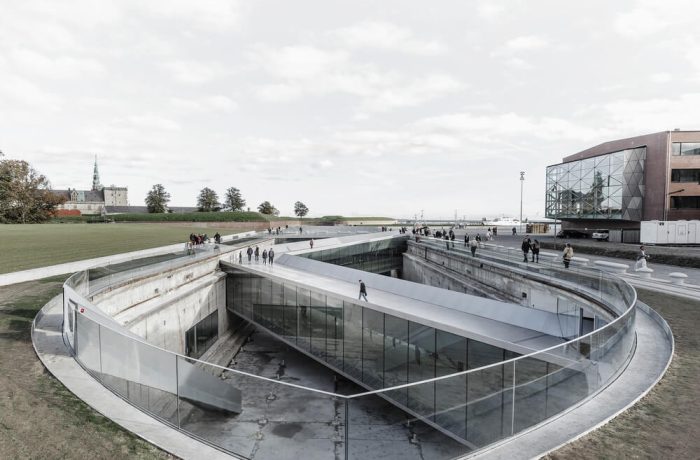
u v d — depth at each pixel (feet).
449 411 28.22
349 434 26.71
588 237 212.02
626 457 25.16
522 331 61.31
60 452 24.67
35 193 285.84
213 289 105.70
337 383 82.17
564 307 69.97
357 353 77.10
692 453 25.44
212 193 415.03
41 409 29.30
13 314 53.62
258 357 99.09
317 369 90.43
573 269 67.10
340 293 81.76
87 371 36.40
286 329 96.37
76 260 95.66
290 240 219.61
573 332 62.44
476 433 28.30
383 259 199.52
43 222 293.64
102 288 64.28
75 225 256.73
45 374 35.58
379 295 81.61
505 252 106.32
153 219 325.21
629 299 47.44
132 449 25.76
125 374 32.30
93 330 35.47
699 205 179.01
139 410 30.48
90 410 29.94
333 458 26.66
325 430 26.76
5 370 35.81
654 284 83.66
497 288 94.07
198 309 96.78
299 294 92.12
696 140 177.78
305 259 114.42
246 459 26.89
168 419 29.32
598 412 30.78
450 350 61.46
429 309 71.41
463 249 124.16
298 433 26.81
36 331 46.91
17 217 275.18
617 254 135.23
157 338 77.97
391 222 473.67
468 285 109.50
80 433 26.81
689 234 150.51
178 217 328.49
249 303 109.19
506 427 28.91
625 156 193.16
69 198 511.40
